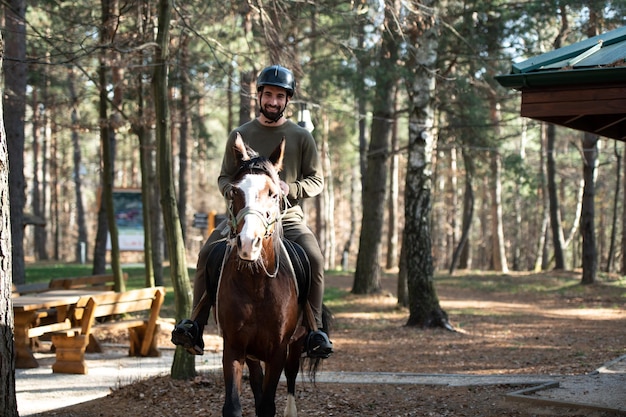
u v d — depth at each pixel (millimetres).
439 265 51969
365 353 12844
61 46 13242
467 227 34219
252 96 11133
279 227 5863
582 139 27359
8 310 5859
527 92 6012
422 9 13977
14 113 16031
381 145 21500
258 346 5887
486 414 7473
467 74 19594
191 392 8617
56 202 46250
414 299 16109
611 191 49719
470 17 18422
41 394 8984
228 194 5707
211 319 16688
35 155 41156
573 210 53000
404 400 8289
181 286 9266
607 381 8562
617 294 23406
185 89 17625
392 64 18094
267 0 11961
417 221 15945
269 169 5668
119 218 31156
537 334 15188
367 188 21984
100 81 14727
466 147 20047
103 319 15820
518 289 26281
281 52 11852
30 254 64000
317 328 6406
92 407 8172
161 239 21453
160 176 9328
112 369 10906
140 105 15656
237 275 5762
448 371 10828
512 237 55656
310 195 6582
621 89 5691
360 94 19797
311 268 6465
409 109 19094
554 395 7840
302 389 9008
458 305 21719
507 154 24141
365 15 13984
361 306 20016
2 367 5770
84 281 15047
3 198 5809
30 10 18172
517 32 18734
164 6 9391
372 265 21984
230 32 15742
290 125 6699
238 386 5648
